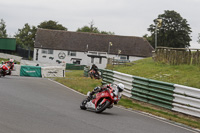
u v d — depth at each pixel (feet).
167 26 274.77
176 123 37.29
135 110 44.57
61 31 269.85
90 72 94.48
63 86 72.18
